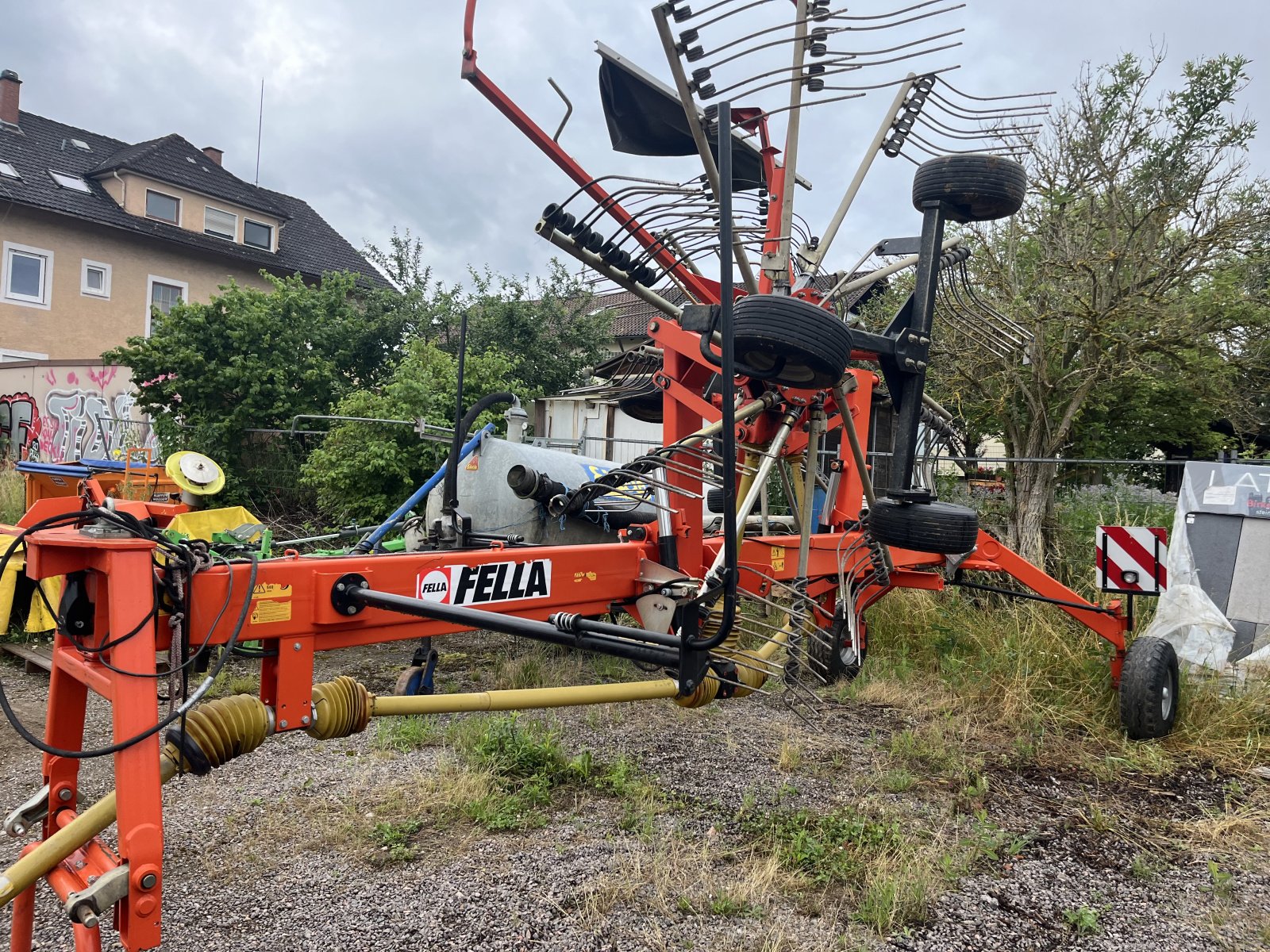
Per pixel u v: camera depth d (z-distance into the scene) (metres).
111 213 23.17
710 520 6.49
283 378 11.70
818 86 3.29
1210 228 7.30
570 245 3.71
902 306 3.36
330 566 2.76
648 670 4.12
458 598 3.10
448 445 8.25
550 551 3.37
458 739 4.31
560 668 5.60
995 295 8.09
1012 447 8.34
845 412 3.63
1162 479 10.33
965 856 3.38
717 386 4.09
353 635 2.84
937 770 4.34
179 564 2.39
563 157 3.88
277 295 12.55
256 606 2.59
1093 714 5.18
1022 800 4.05
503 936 2.75
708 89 3.28
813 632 4.83
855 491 5.26
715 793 3.94
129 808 1.99
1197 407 7.94
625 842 3.41
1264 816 3.91
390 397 9.30
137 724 2.06
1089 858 3.49
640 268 3.96
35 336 21.70
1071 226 7.71
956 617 6.56
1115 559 5.19
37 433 17.97
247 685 5.07
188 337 11.59
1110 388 7.87
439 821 3.53
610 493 3.87
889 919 2.90
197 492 5.37
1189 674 5.47
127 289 23.34
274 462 11.87
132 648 2.13
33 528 2.23
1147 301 7.32
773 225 4.19
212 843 3.30
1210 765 4.61
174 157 25.52
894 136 4.36
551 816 3.65
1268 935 2.92
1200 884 3.30
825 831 3.56
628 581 3.67
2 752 4.14
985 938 2.87
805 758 4.39
